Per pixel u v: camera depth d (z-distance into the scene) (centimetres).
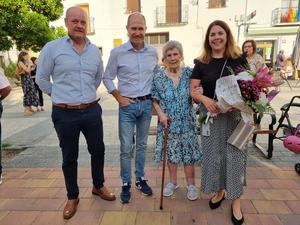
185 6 1667
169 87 290
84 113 271
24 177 370
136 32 280
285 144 356
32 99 805
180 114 291
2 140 549
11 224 270
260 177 351
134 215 278
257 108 233
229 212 280
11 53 1672
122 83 296
